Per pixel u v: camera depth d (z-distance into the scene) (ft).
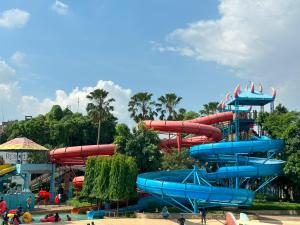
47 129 327.67
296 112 219.20
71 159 247.50
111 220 163.43
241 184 216.33
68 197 244.83
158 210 189.16
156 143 212.23
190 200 175.94
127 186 183.32
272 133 219.00
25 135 322.96
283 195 236.43
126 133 213.25
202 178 187.93
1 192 211.20
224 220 166.91
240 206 192.65
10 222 151.12
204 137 261.85
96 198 190.49
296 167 192.34
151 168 204.85
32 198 198.18
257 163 208.03
